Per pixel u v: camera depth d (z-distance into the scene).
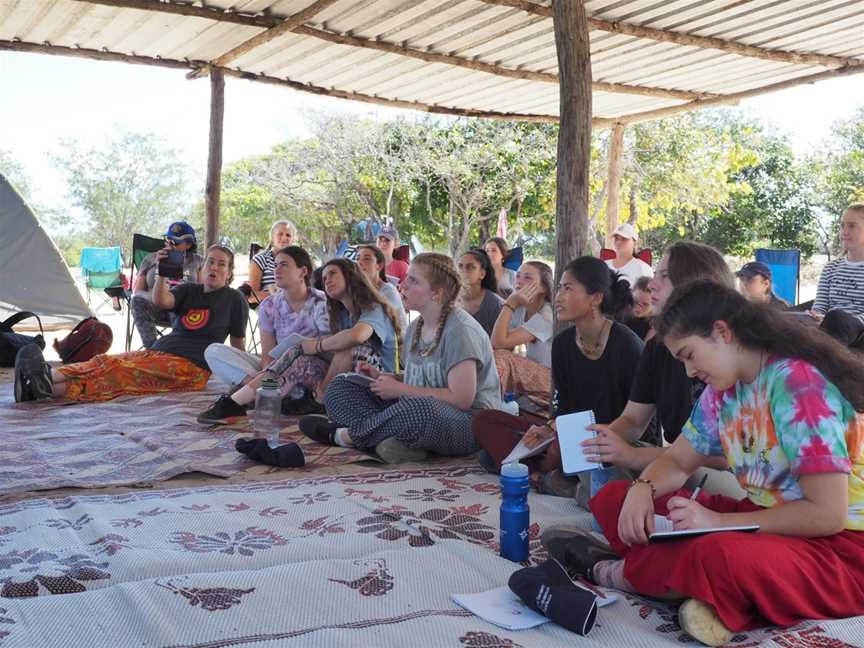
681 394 2.94
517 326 5.45
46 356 8.35
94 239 38.88
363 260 6.07
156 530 2.91
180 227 6.04
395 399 4.24
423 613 2.21
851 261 5.81
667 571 2.13
